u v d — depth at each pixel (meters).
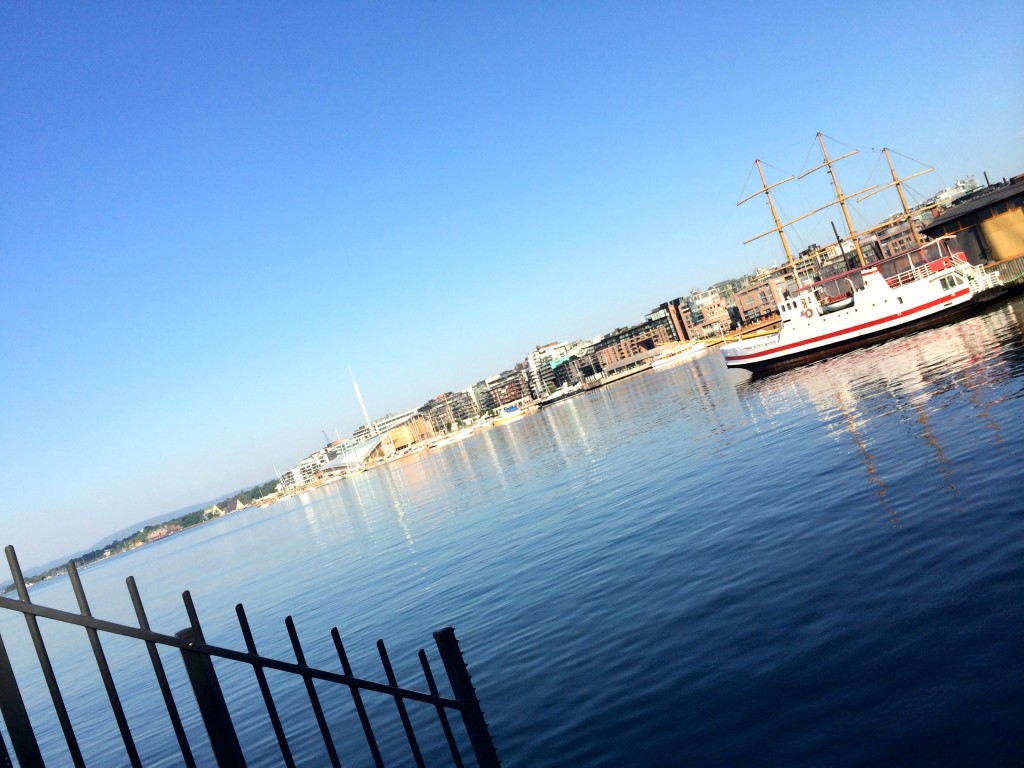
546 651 16.83
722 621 14.96
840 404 43.06
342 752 14.23
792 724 10.25
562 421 156.88
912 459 23.78
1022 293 74.31
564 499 43.03
